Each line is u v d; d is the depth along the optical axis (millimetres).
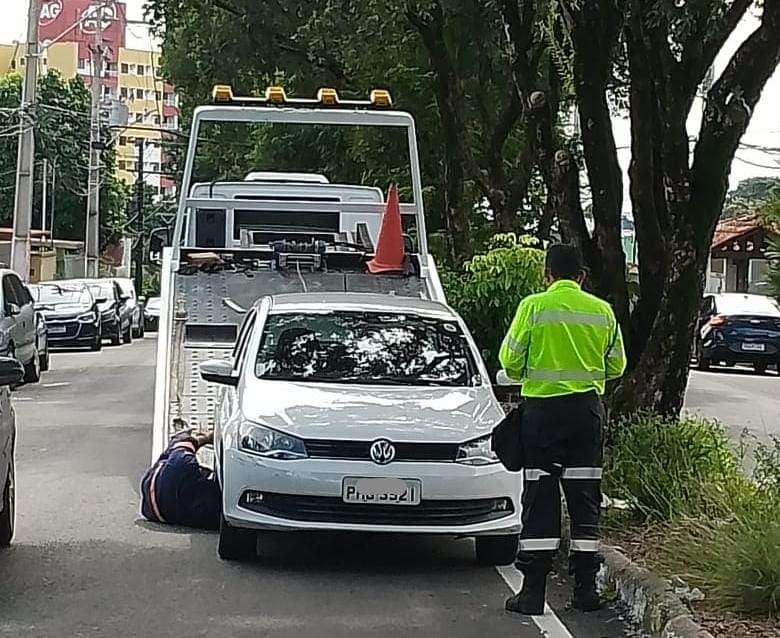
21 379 7922
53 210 57625
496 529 8633
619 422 10938
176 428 11273
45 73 56531
